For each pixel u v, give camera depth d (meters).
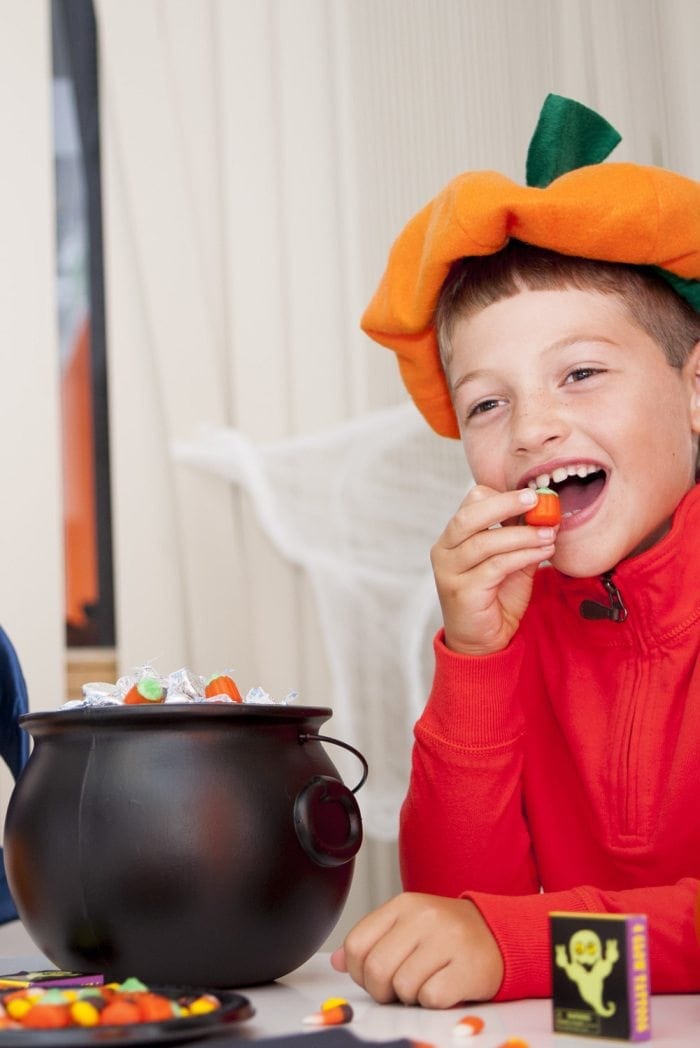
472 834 0.85
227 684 0.76
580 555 0.84
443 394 1.02
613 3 2.11
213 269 2.08
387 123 2.09
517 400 0.84
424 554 2.02
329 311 2.06
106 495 2.09
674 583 0.85
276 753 0.68
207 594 1.99
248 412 2.03
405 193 2.08
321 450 2.04
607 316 0.84
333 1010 0.55
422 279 0.88
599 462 0.83
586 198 0.81
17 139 2.05
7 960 0.82
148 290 2.04
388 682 2.01
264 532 2.02
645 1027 0.50
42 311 2.03
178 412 2.02
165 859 0.63
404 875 0.88
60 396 2.10
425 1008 0.59
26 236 2.04
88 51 2.15
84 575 2.07
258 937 0.65
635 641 0.87
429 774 0.86
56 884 0.65
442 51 2.11
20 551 1.97
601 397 0.83
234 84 2.09
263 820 0.66
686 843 0.83
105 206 2.07
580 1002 0.51
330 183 2.09
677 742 0.84
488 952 0.61
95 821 0.64
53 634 1.97
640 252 0.83
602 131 0.96
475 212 0.82
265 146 2.09
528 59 2.10
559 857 0.91
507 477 0.86
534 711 0.94
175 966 0.64
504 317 0.84
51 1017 0.48
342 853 0.69
